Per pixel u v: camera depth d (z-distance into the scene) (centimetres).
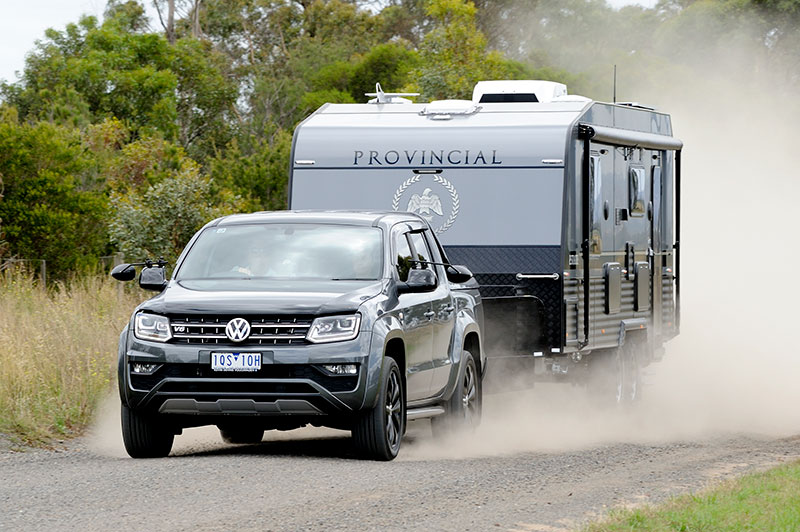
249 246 2362
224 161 8638
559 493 1927
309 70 14162
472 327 2627
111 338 3294
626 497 1897
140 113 11669
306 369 2097
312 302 2130
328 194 3206
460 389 2538
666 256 3812
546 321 3009
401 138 3167
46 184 6062
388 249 2341
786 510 1717
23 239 5928
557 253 3017
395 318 2217
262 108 12938
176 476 1972
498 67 8650
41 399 2727
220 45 15275
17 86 11731
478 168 3088
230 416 2144
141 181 7662
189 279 2312
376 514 1695
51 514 1656
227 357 2098
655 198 3694
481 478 2055
